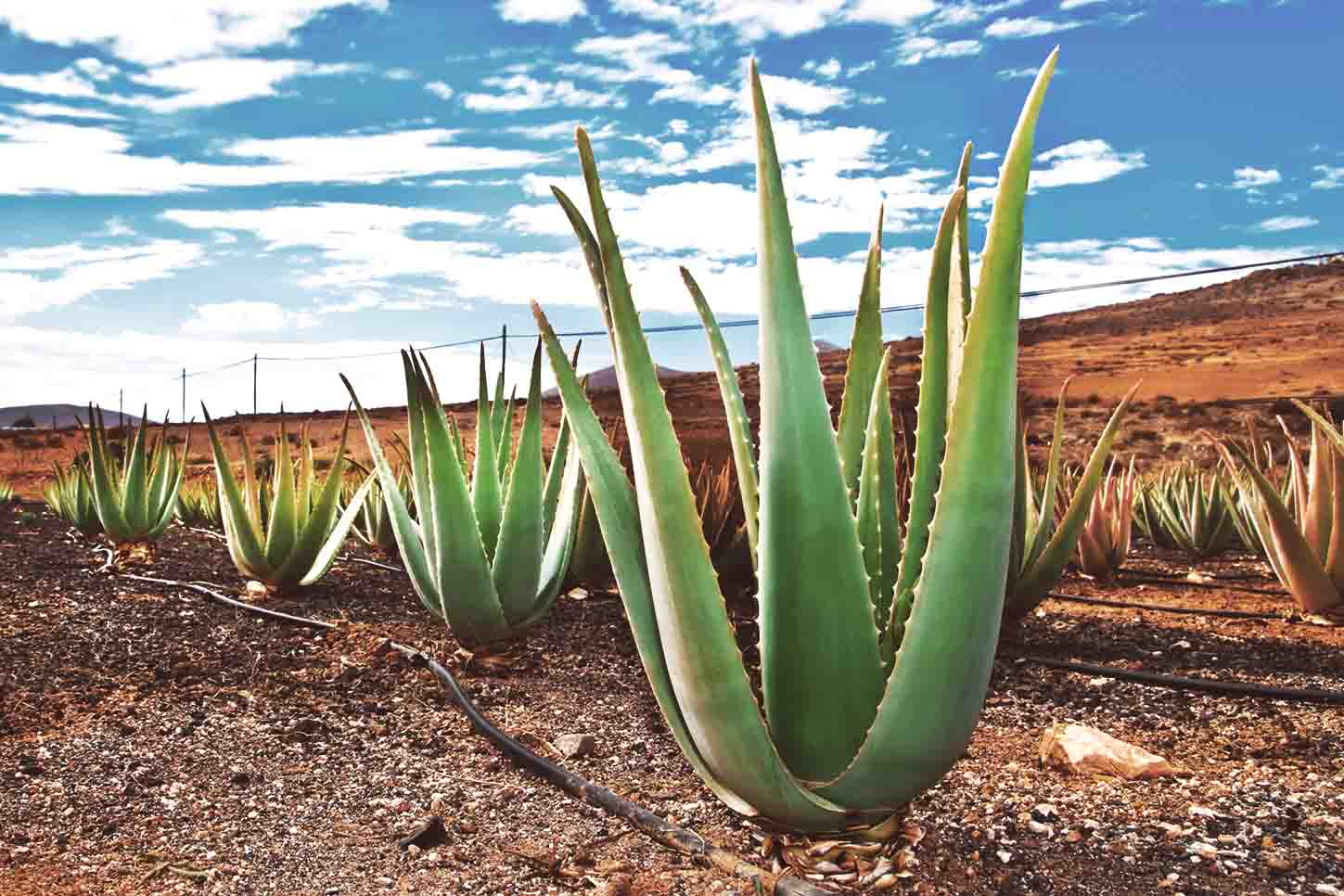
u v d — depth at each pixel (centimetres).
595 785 382
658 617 273
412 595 827
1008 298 246
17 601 723
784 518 268
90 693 511
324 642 643
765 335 264
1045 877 302
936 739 267
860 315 320
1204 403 4994
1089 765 395
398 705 511
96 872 314
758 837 339
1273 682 534
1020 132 242
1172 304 12550
